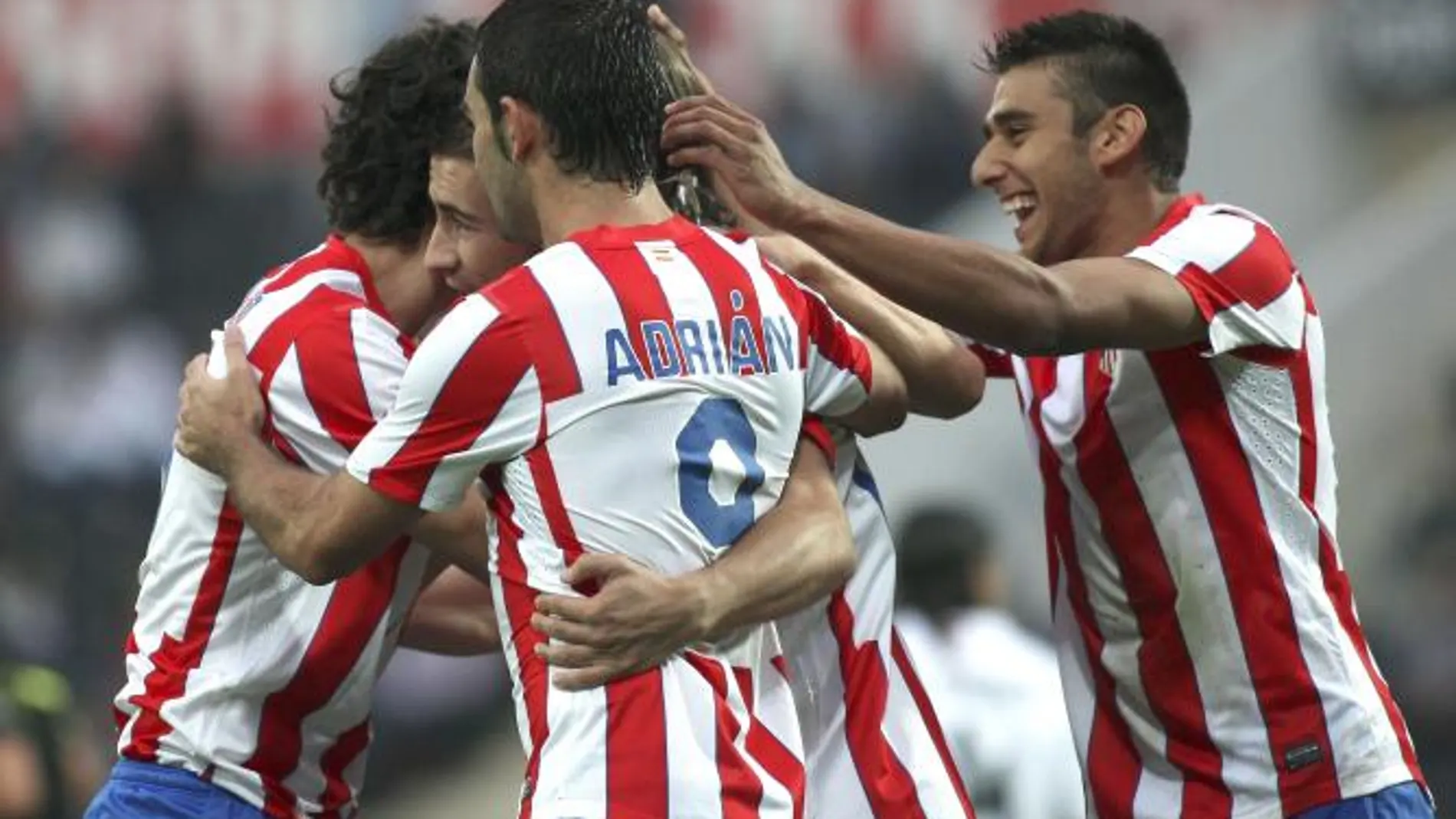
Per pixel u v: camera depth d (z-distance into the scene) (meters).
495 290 13.52
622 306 13.52
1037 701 23.22
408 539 15.27
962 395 15.52
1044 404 16.38
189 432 14.55
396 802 39.69
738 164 14.01
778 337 13.98
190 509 15.02
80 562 39.84
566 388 13.39
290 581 15.04
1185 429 15.71
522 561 13.66
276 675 15.02
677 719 13.41
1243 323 15.32
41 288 47.47
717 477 13.65
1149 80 16.17
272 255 47.41
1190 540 15.75
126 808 14.96
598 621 13.23
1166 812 16.06
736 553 13.66
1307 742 15.66
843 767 14.73
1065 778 23.17
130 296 47.59
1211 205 16.06
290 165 47.94
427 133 15.12
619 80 13.80
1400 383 42.62
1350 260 43.56
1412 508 41.12
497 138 13.92
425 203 15.27
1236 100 45.03
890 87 45.94
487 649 17.20
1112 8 47.31
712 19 45.69
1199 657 15.86
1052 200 16.22
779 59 45.75
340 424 14.66
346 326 14.80
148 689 15.15
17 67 49.25
